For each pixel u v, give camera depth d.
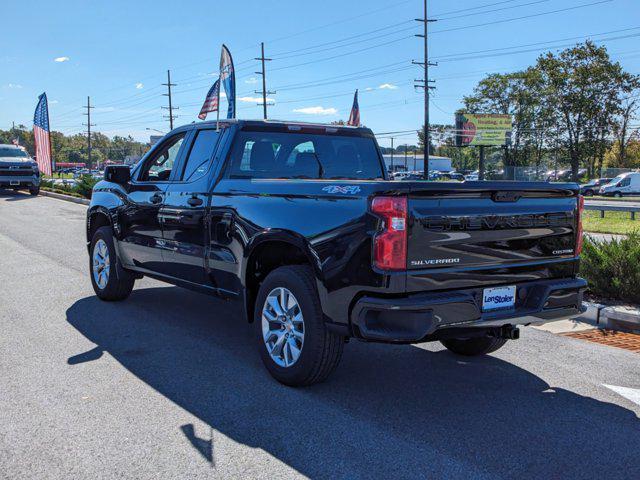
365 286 3.63
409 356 5.17
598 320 6.40
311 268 4.20
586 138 76.94
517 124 78.56
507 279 4.00
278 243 4.39
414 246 3.59
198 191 5.17
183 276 5.50
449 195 3.69
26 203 21.19
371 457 3.27
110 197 6.60
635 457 3.34
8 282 7.88
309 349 4.05
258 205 4.48
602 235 14.80
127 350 5.08
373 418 3.80
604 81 75.19
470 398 4.20
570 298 4.26
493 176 66.31
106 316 6.20
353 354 5.21
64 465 3.12
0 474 3.03
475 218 3.80
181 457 3.23
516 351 5.39
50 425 3.59
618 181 47.78
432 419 3.81
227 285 4.91
